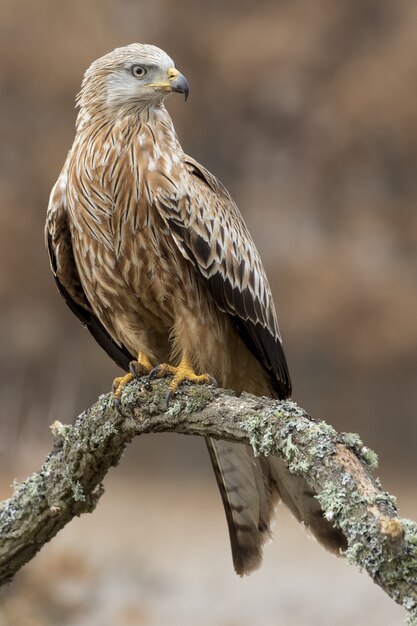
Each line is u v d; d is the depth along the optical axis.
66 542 12.91
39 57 29.48
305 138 32.44
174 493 24.34
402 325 29.36
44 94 29.67
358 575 15.02
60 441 5.52
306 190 32.25
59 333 28.00
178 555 16.22
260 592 13.88
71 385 27.47
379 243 31.52
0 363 27.44
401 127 31.39
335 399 30.23
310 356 30.23
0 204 28.03
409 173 32.16
